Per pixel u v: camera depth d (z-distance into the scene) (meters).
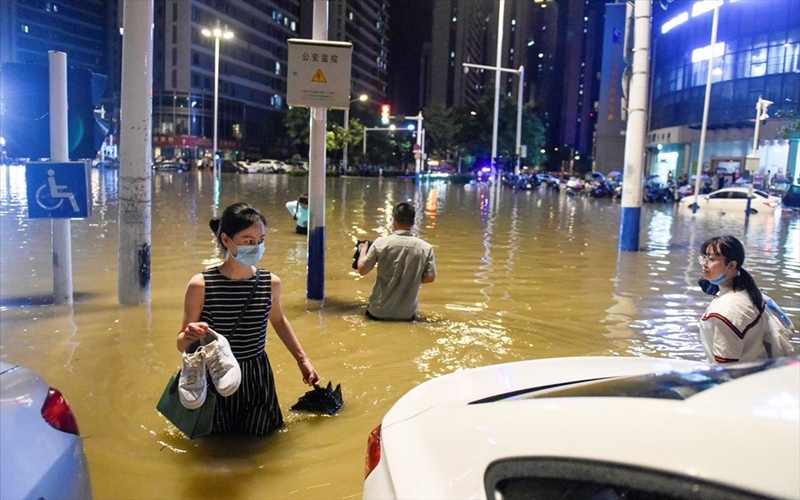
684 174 58.69
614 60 103.62
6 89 7.05
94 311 7.48
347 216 21.20
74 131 7.41
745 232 21.52
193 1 99.38
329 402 4.87
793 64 52.72
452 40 162.75
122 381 5.39
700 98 62.56
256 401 4.39
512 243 15.45
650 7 14.08
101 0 128.50
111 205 22.16
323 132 8.08
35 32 117.19
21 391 2.38
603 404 1.90
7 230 14.21
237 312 4.12
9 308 7.57
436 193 40.78
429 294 9.19
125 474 3.89
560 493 1.70
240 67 114.44
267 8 122.81
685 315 8.36
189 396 3.73
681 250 15.25
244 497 3.68
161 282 9.20
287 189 36.72
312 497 3.68
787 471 1.46
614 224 22.11
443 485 1.92
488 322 7.66
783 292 10.48
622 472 1.63
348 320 7.50
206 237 13.98
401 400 2.67
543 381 2.79
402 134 102.75
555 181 62.19
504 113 80.38
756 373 1.91
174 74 99.69
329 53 7.52
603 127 105.56
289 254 12.31
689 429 1.66
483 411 2.18
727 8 57.88
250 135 118.44
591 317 8.12
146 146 7.65
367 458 2.40
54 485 2.20
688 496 1.51
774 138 53.00
